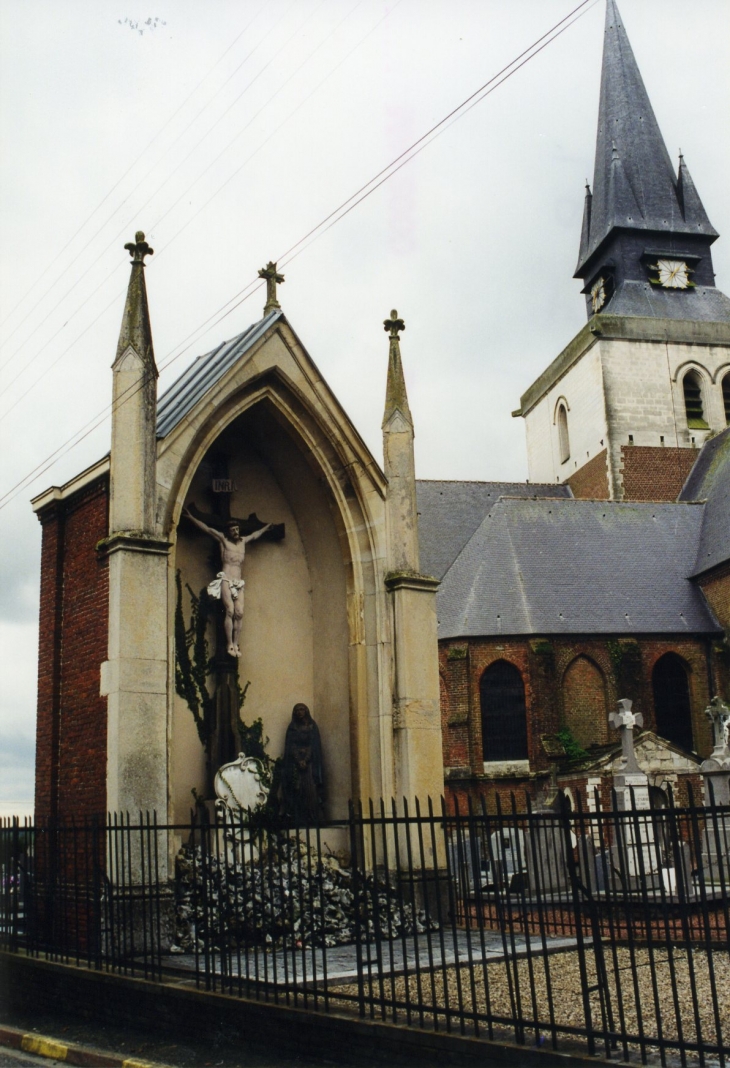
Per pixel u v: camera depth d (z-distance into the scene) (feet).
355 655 59.77
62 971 43.42
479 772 143.64
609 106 231.30
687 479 203.00
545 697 146.30
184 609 58.75
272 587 62.95
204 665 58.75
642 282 220.02
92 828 42.65
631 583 161.07
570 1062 26.03
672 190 225.15
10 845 49.49
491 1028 28.09
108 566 50.75
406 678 58.29
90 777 50.14
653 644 154.92
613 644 152.05
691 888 59.62
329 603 62.69
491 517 165.89
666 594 160.86
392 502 61.36
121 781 47.09
